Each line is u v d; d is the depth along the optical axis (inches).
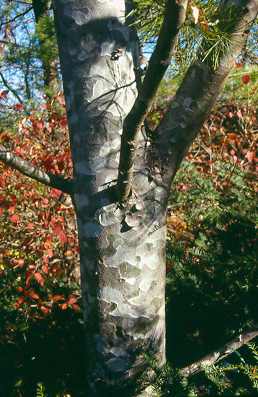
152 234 60.7
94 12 56.3
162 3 51.1
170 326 77.5
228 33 55.8
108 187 57.6
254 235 80.3
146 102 41.7
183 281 76.5
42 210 124.8
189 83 58.6
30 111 152.6
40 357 78.1
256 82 152.3
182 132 60.2
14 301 96.9
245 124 162.7
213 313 71.5
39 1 185.6
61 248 127.0
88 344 62.7
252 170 128.8
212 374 52.1
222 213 96.3
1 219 126.6
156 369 53.7
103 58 56.8
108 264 58.3
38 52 174.7
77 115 58.9
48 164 104.6
